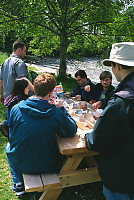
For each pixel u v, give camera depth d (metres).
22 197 2.26
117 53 1.31
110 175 1.36
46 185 1.78
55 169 2.00
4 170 2.76
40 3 7.43
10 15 7.63
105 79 2.98
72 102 3.21
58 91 3.06
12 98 2.44
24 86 2.41
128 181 1.29
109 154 1.38
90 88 3.54
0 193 2.31
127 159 1.27
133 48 1.24
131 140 1.23
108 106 1.26
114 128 1.24
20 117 1.88
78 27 8.75
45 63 16.56
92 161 2.55
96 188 2.48
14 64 2.91
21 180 2.30
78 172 2.10
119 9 7.75
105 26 8.37
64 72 9.79
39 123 1.82
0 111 4.79
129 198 1.34
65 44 9.30
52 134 1.86
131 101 1.19
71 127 1.94
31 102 1.86
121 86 1.30
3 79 3.07
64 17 7.44
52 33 10.18
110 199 1.46
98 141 1.33
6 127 2.63
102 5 7.34
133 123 1.21
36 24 7.83
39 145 1.84
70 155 1.96
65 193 2.36
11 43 20.11
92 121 2.39
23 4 7.09
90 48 9.88
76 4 7.46
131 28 7.40
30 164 1.89
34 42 10.35
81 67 15.33
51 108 1.86
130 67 1.27
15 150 1.89
